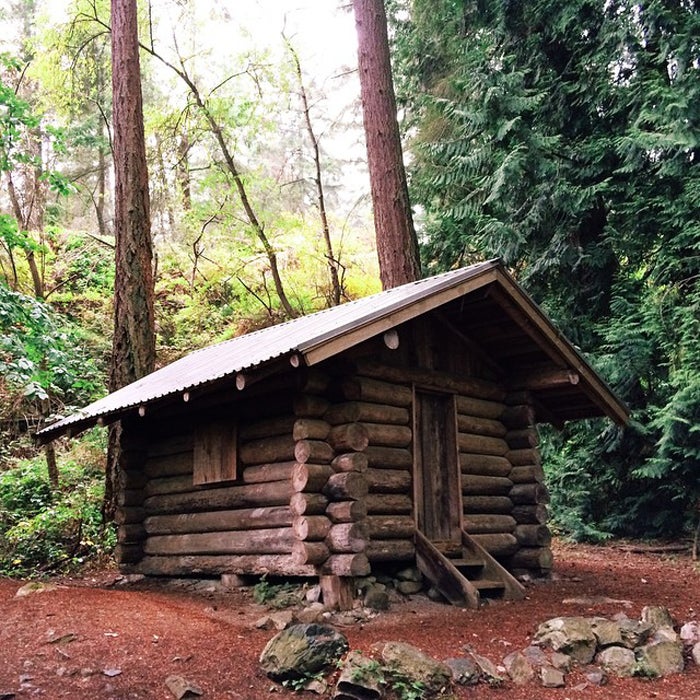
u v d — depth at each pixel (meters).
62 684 4.94
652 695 5.36
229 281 21.11
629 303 13.26
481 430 9.61
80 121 23.19
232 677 5.30
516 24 15.43
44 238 18.34
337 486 7.36
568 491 13.82
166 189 21.06
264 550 7.97
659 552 12.27
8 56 13.30
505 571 8.40
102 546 11.42
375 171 13.53
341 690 5.05
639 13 13.16
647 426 12.45
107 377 16.44
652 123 13.14
